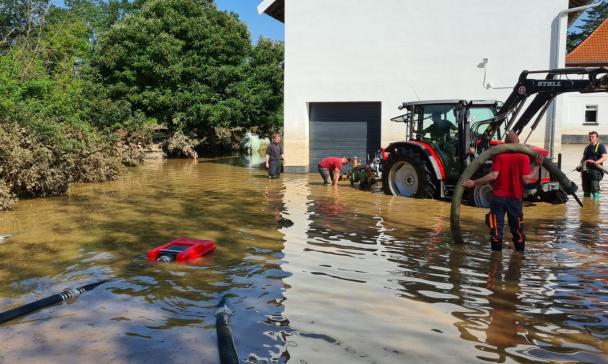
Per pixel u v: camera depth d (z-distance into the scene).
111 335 3.46
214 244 5.86
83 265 5.12
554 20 12.77
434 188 9.71
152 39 22.22
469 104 9.66
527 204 9.14
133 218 7.64
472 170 5.92
